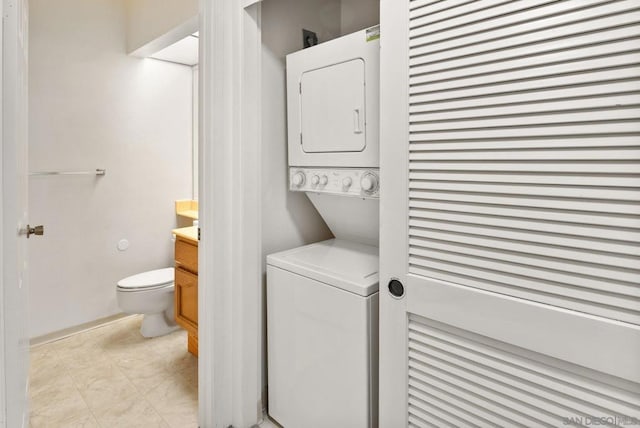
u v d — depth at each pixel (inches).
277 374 75.3
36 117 106.7
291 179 78.0
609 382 36.8
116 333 118.9
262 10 75.5
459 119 44.6
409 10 48.4
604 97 35.0
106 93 120.6
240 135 71.2
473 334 46.0
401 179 50.6
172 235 140.2
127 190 127.7
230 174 72.7
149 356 105.5
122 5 123.1
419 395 51.8
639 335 34.3
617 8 33.9
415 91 48.4
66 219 114.7
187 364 101.6
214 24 69.1
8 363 43.1
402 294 51.9
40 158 108.2
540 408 41.4
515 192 40.9
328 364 64.6
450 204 46.3
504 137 41.3
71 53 112.5
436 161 47.3
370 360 59.3
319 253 76.7
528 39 38.9
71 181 114.8
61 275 114.7
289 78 76.2
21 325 53.9
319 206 82.4
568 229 37.8
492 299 43.3
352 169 67.1
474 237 44.6
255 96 72.8
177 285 108.3
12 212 43.5
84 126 116.4
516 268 41.5
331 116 68.9
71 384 91.7
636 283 34.5
